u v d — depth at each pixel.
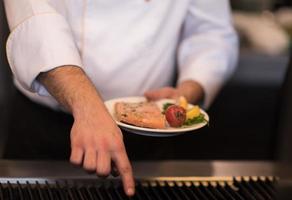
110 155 0.74
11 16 0.98
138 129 0.92
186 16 1.39
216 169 0.97
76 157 0.74
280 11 2.60
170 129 0.93
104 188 0.85
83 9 1.10
